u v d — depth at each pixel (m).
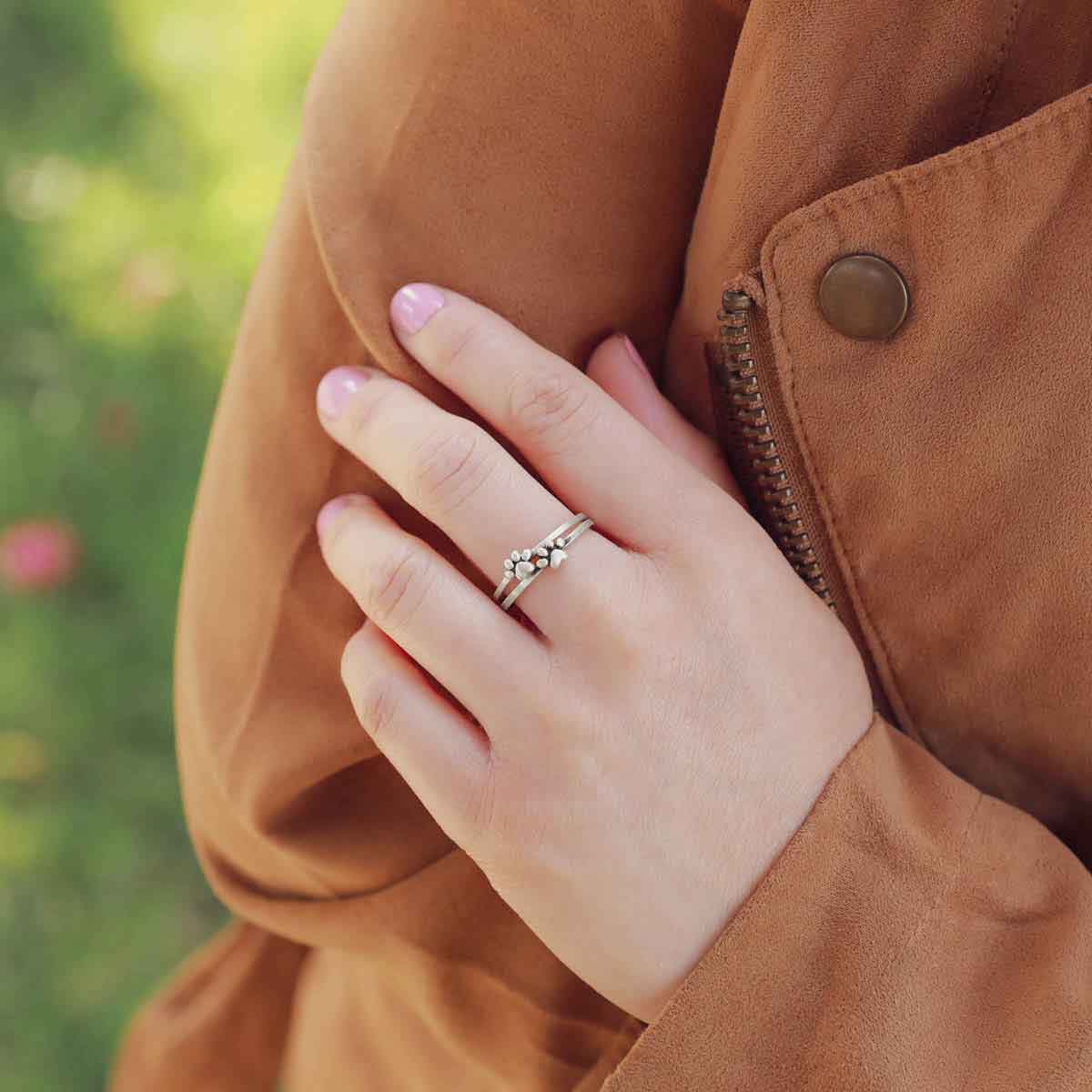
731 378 0.32
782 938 0.31
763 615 0.32
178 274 0.89
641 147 0.31
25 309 0.89
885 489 0.32
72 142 0.93
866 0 0.29
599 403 0.32
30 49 0.97
